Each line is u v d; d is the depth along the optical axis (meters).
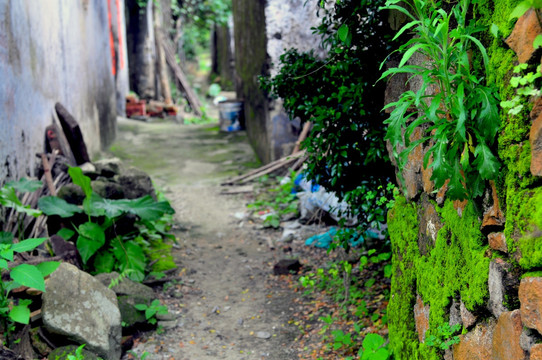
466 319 2.54
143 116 14.93
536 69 1.96
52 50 7.10
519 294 2.08
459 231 2.58
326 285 5.20
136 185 6.80
